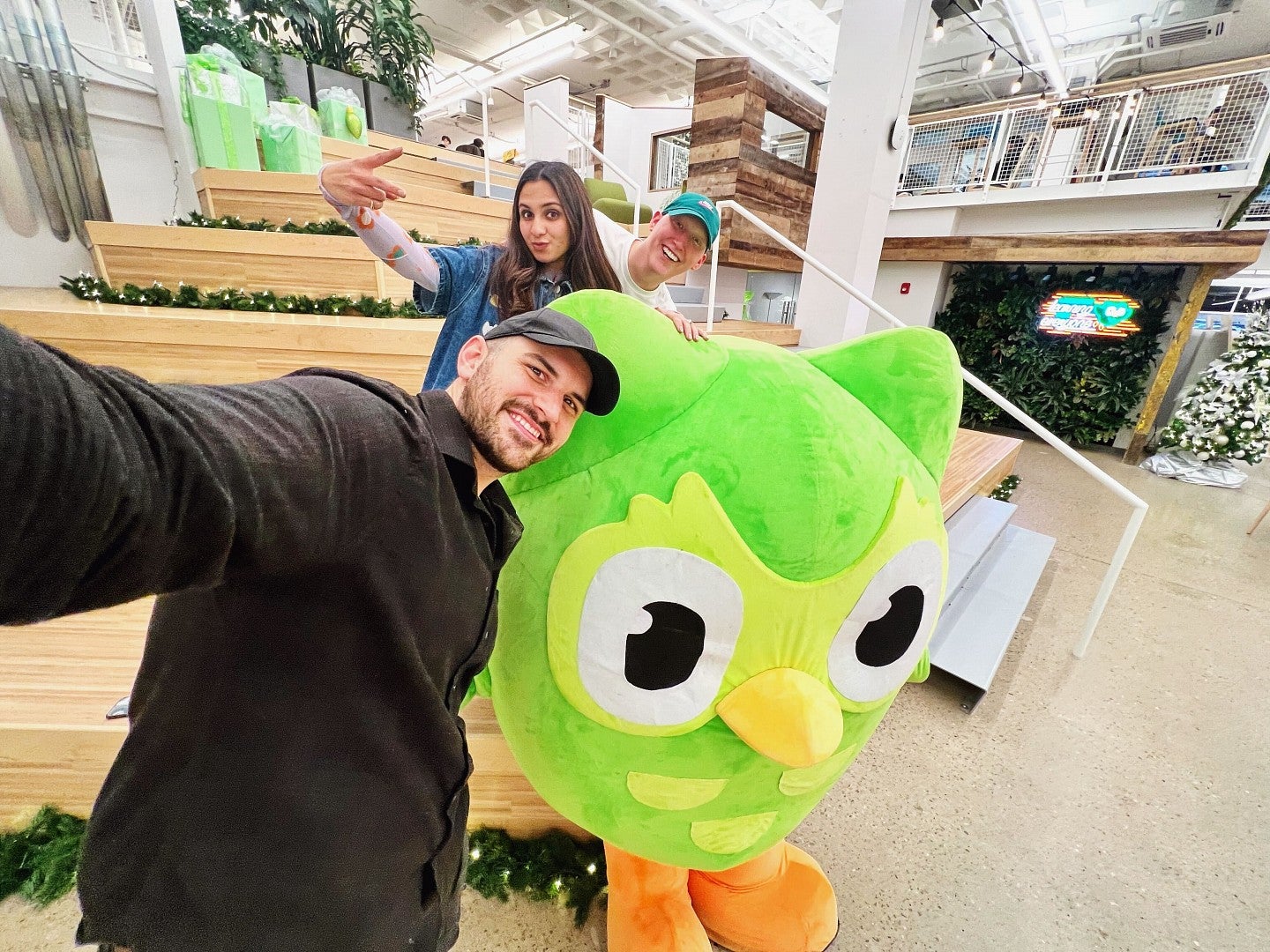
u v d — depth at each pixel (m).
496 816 1.33
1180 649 2.43
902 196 6.91
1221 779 1.75
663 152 6.90
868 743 1.81
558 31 8.62
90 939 0.64
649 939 1.06
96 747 1.20
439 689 0.64
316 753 0.57
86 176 3.13
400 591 0.54
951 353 0.90
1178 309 5.42
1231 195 5.00
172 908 0.61
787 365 0.86
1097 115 5.80
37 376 0.32
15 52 2.80
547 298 1.27
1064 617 2.65
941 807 1.59
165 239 2.56
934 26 6.55
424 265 1.23
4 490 0.31
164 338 2.08
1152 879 1.42
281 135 3.26
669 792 0.82
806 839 1.46
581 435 0.79
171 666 0.56
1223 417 4.86
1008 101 6.44
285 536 0.43
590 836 1.35
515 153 9.69
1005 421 6.91
